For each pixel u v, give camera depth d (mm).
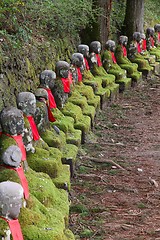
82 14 9711
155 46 14625
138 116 9438
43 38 7797
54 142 5461
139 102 10391
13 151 3625
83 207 5188
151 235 4719
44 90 5453
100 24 10664
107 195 5656
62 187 4754
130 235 4699
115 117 9156
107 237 4633
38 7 7605
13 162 3617
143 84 11914
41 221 3631
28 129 4633
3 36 5707
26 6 6961
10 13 6223
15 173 3613
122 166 6652
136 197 5652
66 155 5734
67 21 9039
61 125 6242
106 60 10680
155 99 10742
